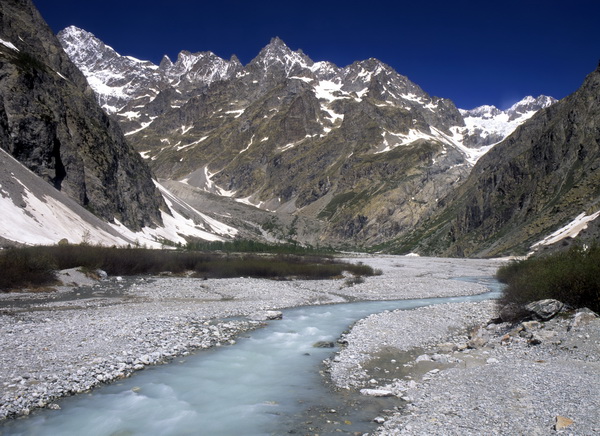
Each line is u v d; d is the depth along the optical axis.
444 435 10.78
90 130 115.88
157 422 12.82
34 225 66.25
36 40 123.44
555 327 21.09
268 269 63.09
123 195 123.00
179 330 24.09
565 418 11.09
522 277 28.83
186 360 19.02
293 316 30.92
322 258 108.88
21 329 22.03
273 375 17.16
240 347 21.48
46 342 19.81
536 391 13.54
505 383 14.58
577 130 133.12
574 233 86.81
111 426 12.50
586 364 16.31
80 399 14.33
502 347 20.31
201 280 53.22
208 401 14.44
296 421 12.80
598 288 22.09
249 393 15.20
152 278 53.12
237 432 12.16
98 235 83.31
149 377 16.70
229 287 46.06
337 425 12.41
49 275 41.06
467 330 25.77
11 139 84.00
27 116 87.25
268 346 21.77
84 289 41.00
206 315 29.38
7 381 14.88
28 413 13.09
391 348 21.14
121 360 18.09
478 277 70.31
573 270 23.53
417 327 25.86
